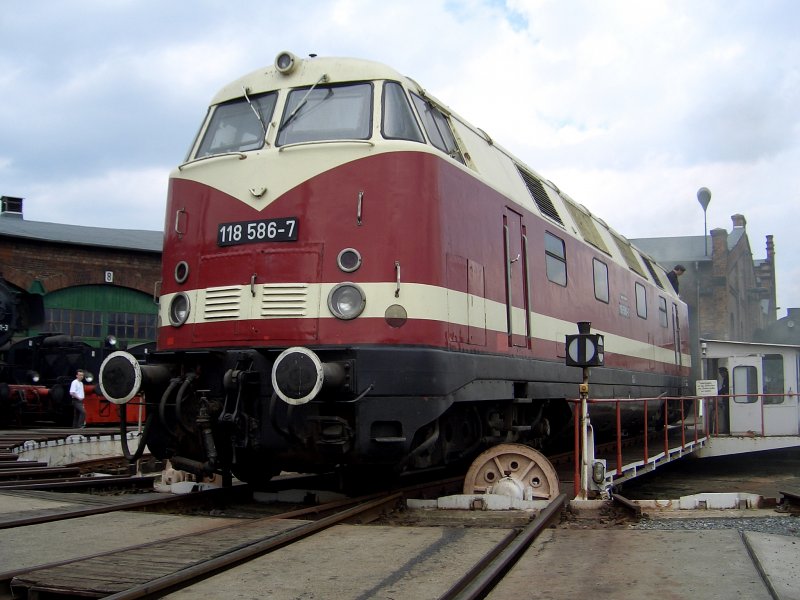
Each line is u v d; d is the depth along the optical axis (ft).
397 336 24.08
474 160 30.73
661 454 42.93
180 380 25.45
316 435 23.59
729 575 16.24
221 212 26.35
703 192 134.72
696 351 79.51
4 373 73.26
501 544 19.47
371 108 26.25
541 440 37.73
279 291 24.81
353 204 24.91
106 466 44.24
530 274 33.53
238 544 18.79
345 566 17.34
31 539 20.01
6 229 87.10
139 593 14.48
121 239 97.25
